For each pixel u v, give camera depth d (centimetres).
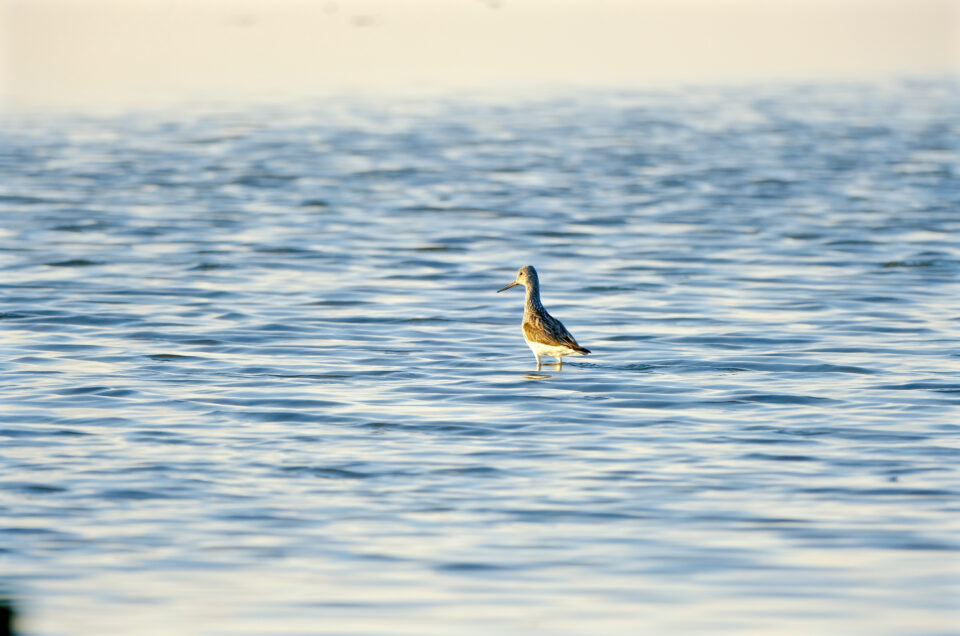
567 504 1520
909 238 3516
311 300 2806
